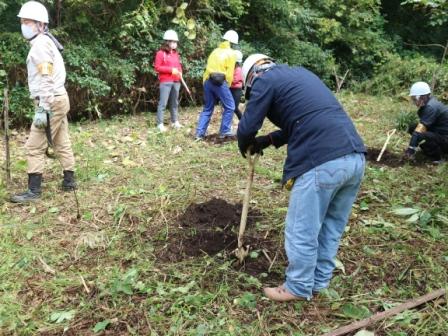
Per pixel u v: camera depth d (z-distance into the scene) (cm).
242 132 330
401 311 332
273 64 337
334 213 340
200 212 482
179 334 317
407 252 416
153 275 382
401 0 1667
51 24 914
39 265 398
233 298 353
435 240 436
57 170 602
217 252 417
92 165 613
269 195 534
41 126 484
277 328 322
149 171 605
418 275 382
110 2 924
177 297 353
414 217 467
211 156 669
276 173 593
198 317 334
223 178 584
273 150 698
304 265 326
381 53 1514
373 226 462
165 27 1058
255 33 1314
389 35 1644
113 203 507
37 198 514
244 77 342
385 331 315
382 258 407
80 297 356
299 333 317
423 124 675
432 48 1689
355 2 1485
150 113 1004
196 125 877
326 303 349
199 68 1075
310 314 338
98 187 551
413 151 684
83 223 467
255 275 384
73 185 538
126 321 330
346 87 1470
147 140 759
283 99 317
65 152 530
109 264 399
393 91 1315
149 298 351
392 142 782
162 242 433
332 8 1460
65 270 392
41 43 477
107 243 430
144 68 990
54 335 319
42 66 476
